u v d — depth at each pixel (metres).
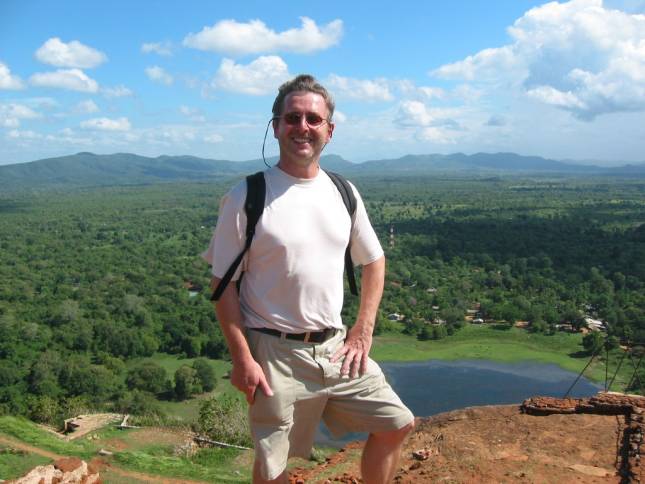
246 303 3.46
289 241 3.26
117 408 34.00
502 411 6.46
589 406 6.20
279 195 3.33
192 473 9.89
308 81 3.36
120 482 9.12
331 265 3.38
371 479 3.66
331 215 3.40
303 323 3.36
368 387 3.54
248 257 3.37
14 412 33.12
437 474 5.14
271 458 3.37
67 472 6.45
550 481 4.77
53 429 19.19
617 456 5.11
